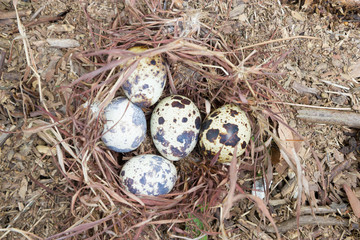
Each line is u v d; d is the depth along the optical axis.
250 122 0.23
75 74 0.23
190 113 0.22
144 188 0.22
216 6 0.24
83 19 0.23
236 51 0.24
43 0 0.23
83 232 0.22
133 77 0.22
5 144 0.22
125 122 0.22
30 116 0.22
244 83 0.23
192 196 0.22
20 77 0.22
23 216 0.22
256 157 0.23
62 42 0.23
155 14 0.23
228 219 0.24
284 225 0.24
